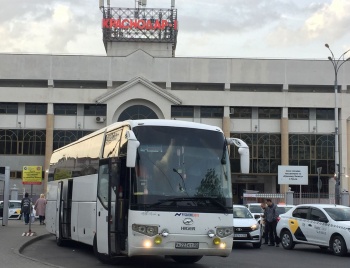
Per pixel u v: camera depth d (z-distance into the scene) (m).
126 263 15.47
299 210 21.33
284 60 61.00
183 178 13.24
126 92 58.78
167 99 58.88
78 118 59.94
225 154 13.91
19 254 15.80
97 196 15.52
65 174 20.58
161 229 12.77
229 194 13.58
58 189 21.50
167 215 12.87
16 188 53.72
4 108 60.22
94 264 15.23
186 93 59.88
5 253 16.05
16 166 59.72
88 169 17.02
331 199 50.25
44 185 58.88
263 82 60.81
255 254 19.34
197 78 60.47
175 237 12.84
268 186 61.75
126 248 13.08
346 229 18.64
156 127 13.48
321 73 61.06
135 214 12.80
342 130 60.22
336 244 18.98
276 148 61.06
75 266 14.70
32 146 59.97
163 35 63.53
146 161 13.12
